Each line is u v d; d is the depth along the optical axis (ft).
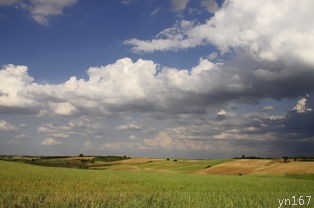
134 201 54.24
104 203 50.47
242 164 346.54
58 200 54.08
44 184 108.88
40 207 48.21
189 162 421.18
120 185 119.75
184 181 145.89
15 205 48.70
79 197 58.39
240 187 122.31
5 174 133.80
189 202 58.95
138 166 417.69
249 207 56.59
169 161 450.71
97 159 512.22
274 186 128.47
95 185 114.93
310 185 137.18
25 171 157.28
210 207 55.72
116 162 479.00
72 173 165.78
